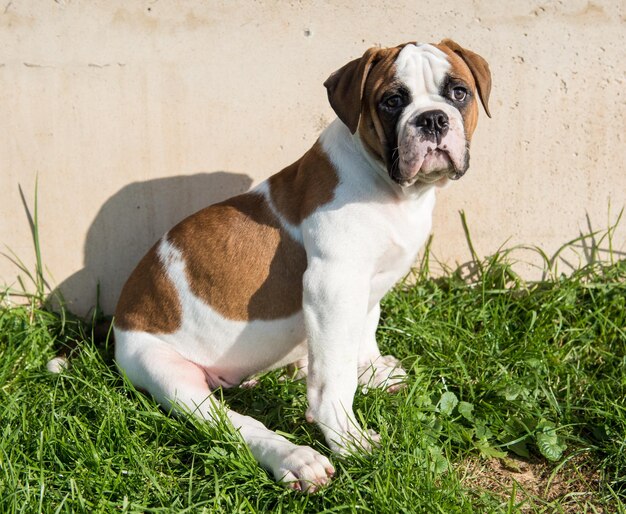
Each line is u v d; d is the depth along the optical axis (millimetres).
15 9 1688
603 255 1819
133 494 1392
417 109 1442
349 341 1478
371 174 1487
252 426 1466
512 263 1819
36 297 1772
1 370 1603
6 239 1771
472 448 1501
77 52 1705
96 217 1769
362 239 1479
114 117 1732
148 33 1705
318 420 1471
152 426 1499
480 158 1773
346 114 1470
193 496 1403
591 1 1716
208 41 1712
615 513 1428
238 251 1534
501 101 1751
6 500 1357
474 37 1729
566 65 1739
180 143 1748
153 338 1573
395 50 1485
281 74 1730
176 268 1562
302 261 1521
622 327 1710
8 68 1706
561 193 1793
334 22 1715
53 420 1474
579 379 1630
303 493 1399
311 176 1516
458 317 1724
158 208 1771
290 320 1543
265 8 1705
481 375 1612
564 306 1729
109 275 1793
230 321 1541
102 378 1575
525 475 1490
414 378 1593
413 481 1401
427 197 1533
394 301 1757
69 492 1390
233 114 1742
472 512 1372
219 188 1771
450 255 1821
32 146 1737
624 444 1491
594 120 1762
